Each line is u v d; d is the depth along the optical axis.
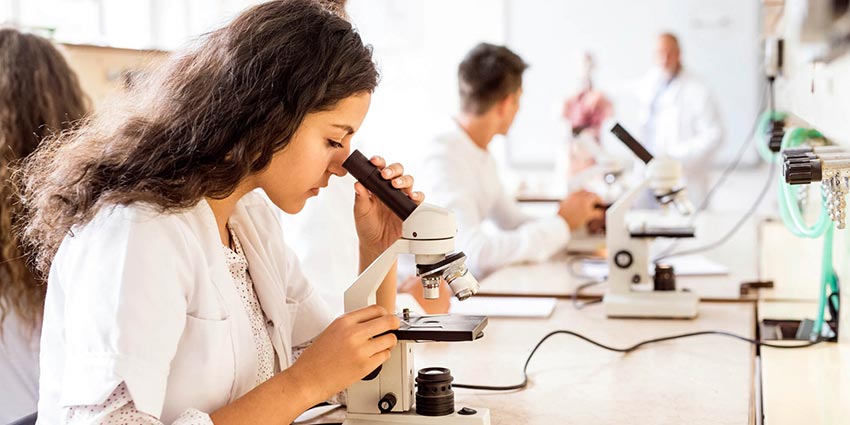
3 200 1.85
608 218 2.27
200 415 1.16
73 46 2.64
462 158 3.15
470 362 1.83
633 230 2.29
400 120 6.80
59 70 2.06
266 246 1.53
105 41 2.81
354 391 1.40
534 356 1.87
